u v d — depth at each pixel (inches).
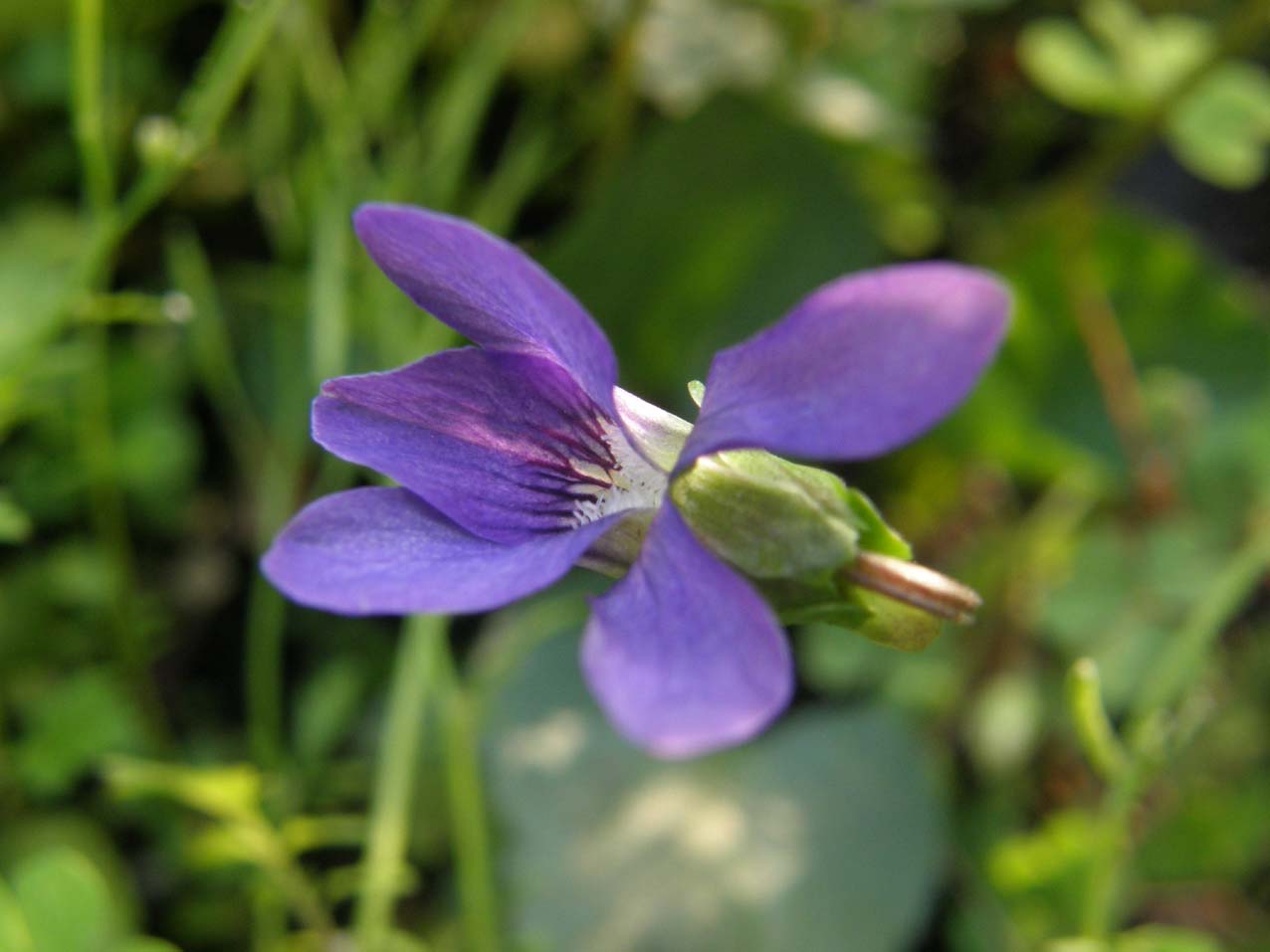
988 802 5.1
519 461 3.1
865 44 6.0
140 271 5.5
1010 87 6.4
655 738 2.6
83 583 5.0
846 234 5.4
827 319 2.8
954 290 2.7
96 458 4.7
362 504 3.0
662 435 3.2
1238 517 5.4
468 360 3.1
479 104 5.1
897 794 4.8
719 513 3.0
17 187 5.5
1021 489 5.8
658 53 5.8
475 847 4.4
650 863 4.6
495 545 3.1
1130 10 6.6
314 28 5.1
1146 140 5.5
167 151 4.0
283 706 5.2
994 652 5.2
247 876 4.7
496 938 4.5
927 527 5.6
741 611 2.8
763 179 5.3
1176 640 5.0
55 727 4.7
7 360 4.5
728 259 5.4
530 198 5.8
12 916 3.8
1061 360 5.8
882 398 2.7
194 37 5.7
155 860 4.8
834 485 3.1
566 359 3.1
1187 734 4.3
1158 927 5.0
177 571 5.3
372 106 5.1
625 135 5.7
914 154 5.7
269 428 5.3
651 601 2.9
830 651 5.1
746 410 2.8
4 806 4.7
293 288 5.3
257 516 5.4
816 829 4.7
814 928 4.6
